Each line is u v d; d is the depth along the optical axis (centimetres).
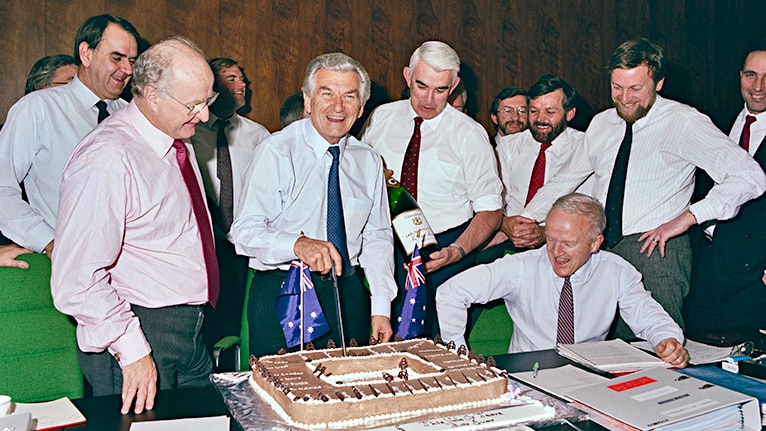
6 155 240
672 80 515
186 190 184
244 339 248
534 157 359
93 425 135
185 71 166
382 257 218
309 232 210
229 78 311
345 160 217
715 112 345
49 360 190
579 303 223
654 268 259
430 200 274
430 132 274
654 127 267
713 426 136
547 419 135
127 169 165
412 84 265
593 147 286
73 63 333
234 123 318
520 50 478
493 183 274
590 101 498
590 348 191
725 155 251
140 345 154
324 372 150
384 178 232
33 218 233
